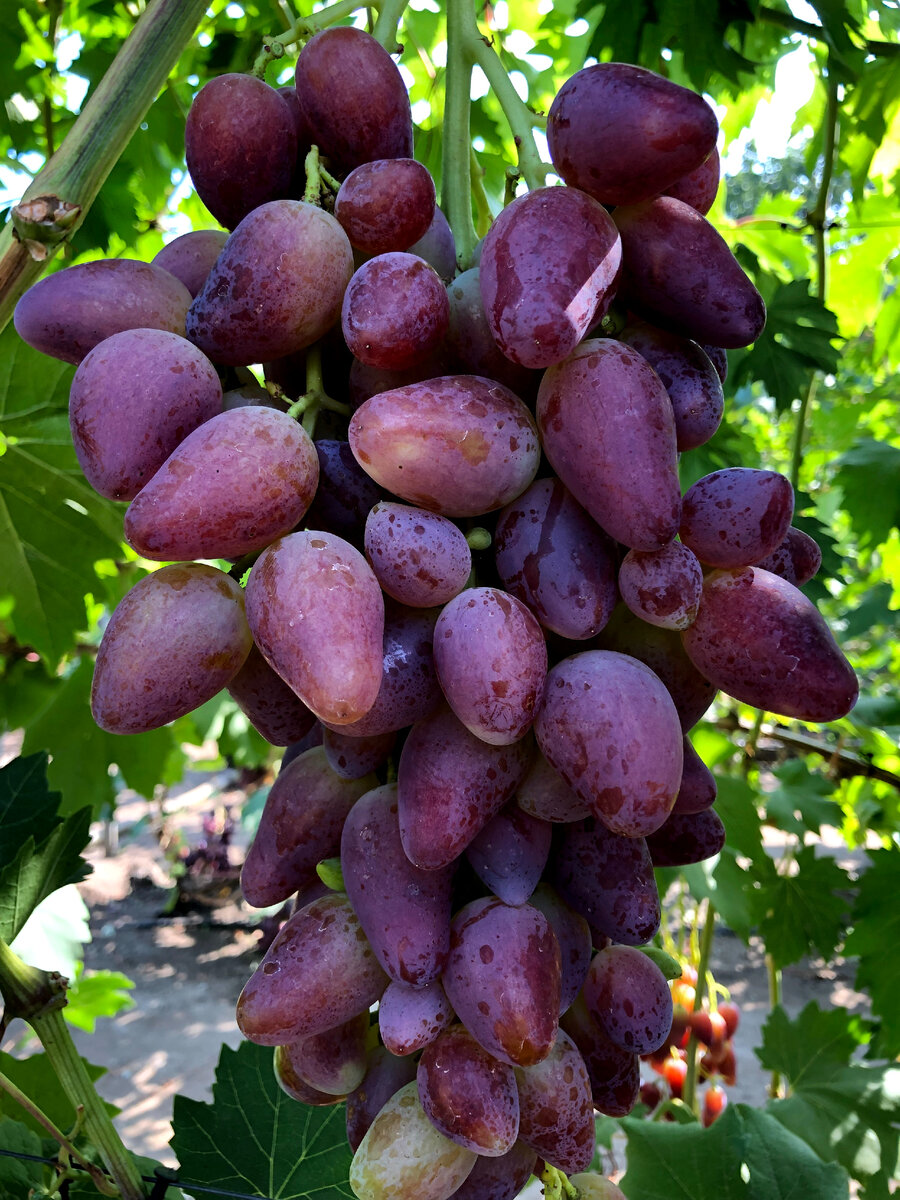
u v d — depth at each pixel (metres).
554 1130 0.19
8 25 0.45
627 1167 0.40
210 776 2.84
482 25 0.52
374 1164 0.19
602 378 0.18
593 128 0.18
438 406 0.17
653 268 0.19
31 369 0.43
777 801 0.62
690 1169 0.40
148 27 0.23
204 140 0.21
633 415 0.17
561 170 0.19
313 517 0.19
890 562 0.89
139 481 0.18
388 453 0.17
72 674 0.60
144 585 0.18
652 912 0.20
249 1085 0.28
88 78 0.49
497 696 0.16
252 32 0.47
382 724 0.18
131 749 0.62
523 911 0.19
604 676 0.17
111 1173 0.27
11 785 0.33
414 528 0.17
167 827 2.37
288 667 0.16
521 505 0.19
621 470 0.17
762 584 0.19
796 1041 0.57
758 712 0.63
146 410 0.17
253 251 0.18
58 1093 0.37
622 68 0.18
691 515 0.19
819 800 0.63
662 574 0.18
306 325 0.19
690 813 0.21
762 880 0.60
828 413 1.01
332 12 0.23
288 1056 0.22
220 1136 0.28
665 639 0.20
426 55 0.47
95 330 0.19
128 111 0.23
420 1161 0.19
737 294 0.19
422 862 0.17
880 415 1.13
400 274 0.18
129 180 0.49
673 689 0.20
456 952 0.18
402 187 0.19
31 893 0.30
